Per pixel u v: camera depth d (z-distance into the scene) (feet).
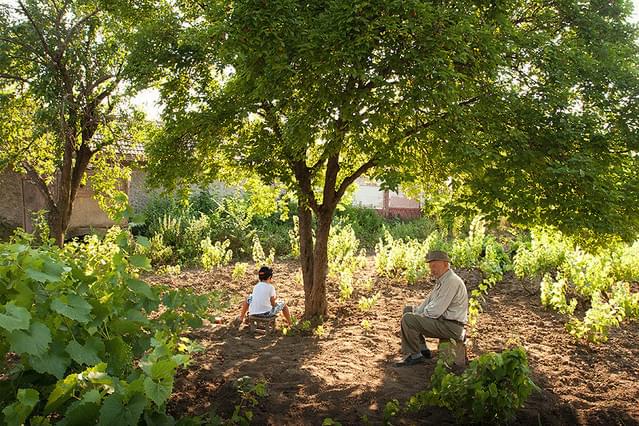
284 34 19.33
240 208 60.13
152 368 8.17
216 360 21.49
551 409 16.93
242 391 17.07
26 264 9.48
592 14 22.67
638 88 20.25
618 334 26.66
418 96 18.28
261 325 28.09
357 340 25.32
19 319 8.06
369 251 60.80
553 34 23.02
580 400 17.97
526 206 18.61
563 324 28.55
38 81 34.19
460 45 18.16
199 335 25.89
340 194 28.91
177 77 27.27
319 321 28.86
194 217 56.75
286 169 26.99
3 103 36.50
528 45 20.48
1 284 9.20
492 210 19.17
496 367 14.82
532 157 19.22
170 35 27.32
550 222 19.21
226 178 33.24
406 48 18.53
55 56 34.35
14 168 39.45
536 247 37.32
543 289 31.68
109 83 38.42
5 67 35.06
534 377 20.12
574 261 33.86
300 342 25.08
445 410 16.38
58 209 38.47
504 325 28.40
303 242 30.19
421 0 19.49
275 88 20.10
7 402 10.05
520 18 23.77
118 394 8.09
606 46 21.61
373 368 21.13
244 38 19.12
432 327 21.20
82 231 52.54
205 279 41.24
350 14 18.15
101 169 42.83
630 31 23.08
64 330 9.75
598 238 20.62
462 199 20.34
